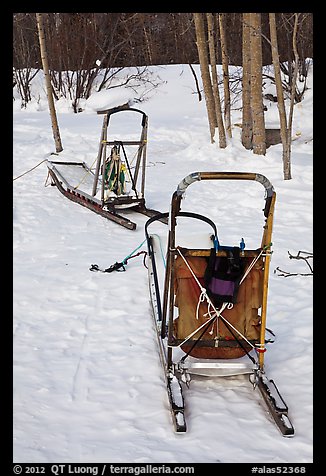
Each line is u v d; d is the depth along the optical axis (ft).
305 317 16.06
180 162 41.88
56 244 22.90
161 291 16.37
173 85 81.76
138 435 10.78
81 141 50.08
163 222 26.05
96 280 18.83
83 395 12.17
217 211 28.04
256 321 12.34
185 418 11.33
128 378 12.87
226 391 12.38
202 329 12.19
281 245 22.70
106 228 25.31
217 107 42.96
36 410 11.59
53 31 80.33
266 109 60.03
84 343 14.58
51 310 16.58
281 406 11.20
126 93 76.95
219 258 11.98
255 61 38.06
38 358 13.79
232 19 75.72
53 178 32.65
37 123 62.64
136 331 15.24
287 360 13.62
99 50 79.82
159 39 102.01
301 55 62.49
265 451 10.33
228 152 42.11
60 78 79.97
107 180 27.17
